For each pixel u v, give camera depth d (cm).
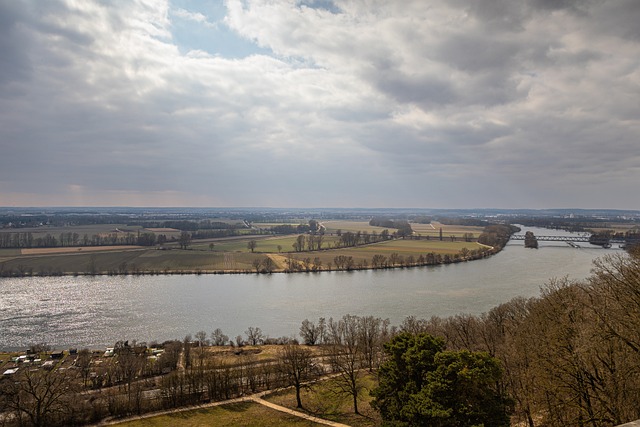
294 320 19325
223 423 9819
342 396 11238
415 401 5709
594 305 6228
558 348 6175
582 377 5978
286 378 12631
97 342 16800
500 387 8244
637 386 5225
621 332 5488
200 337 16375
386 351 6631
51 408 10119
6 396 10525
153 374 13512
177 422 9994
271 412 10431
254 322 19212
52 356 14688
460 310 19250
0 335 17450
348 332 14262
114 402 10731
